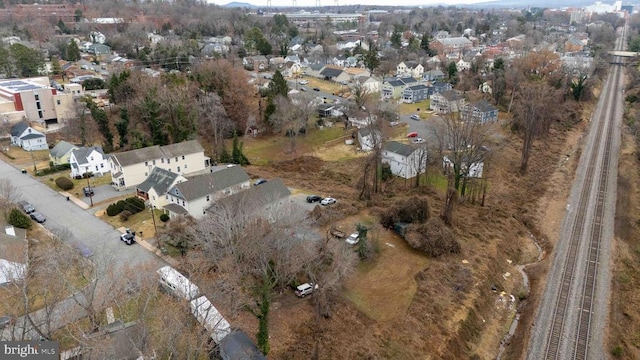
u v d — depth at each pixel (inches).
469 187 2386.8
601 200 2399.1
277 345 1296.8
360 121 3348.9
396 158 2610.7
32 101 3243.1
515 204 2388.0
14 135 2942.9
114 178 2294.5
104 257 1316.4
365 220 2044.8
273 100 3321.9
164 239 1711.4
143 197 2142.0
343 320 1425.9
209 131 3144.7
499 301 1672.0
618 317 1549.0
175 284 1294.3
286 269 1405.0
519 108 3420.3
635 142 3144.7
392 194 2342.5
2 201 1871.3
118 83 3336.6
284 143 3181.6
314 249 1552.7
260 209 1672.0
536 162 2923.2
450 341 1425.9
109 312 1204.5
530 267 1893.5
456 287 1651.1
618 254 1911.9
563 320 1530.5
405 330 1422.2
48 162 2679.6
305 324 1385.3
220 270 1396.4
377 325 1425.9
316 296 1416.1
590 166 2866.6
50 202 2139.5
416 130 3363.7
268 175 2591.0
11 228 1694.1
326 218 1967.3
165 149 2448.3
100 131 2896.2
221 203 1745.8
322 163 2824.8
